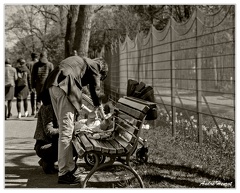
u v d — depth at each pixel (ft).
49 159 19.67
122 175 18.99
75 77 18.16
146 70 39.47
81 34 55.52
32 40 159.53
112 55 67.31
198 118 25.91
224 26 24.08
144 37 40.19
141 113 16.08
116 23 118.83
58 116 18.28
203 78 27.09
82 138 17.78
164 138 27.94
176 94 30.55
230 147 22.30
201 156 21.94
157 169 19.76
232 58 23.71
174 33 31.14
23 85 48.03
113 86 65.36
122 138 18.47
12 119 46.75
